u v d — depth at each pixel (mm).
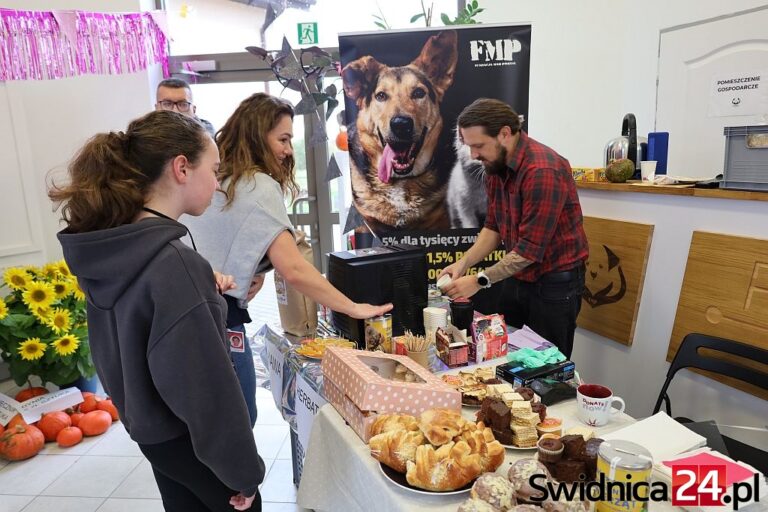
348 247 3217
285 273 1623
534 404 1213
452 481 973
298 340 1870
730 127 1788
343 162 4027
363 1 3809
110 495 2352
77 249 1007
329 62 3475
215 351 1047
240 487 1111
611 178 2334
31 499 2332
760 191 1740
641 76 3578
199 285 1047
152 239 1009
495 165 2010
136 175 1041
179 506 1281
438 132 2637
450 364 1555
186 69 3895
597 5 3619
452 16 3816
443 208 2715
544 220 1901
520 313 2336
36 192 3418
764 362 1645
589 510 910
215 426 1054
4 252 3312
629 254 2266
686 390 2102
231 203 1623
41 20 3205
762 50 2895
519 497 934
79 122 3520
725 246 1855
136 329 1027
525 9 3703
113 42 3473
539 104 3840
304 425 1678
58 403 2854
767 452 1638
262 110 1668
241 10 3836
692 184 2123
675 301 2105
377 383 1165
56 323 2869
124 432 2900
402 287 1769
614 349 2434
